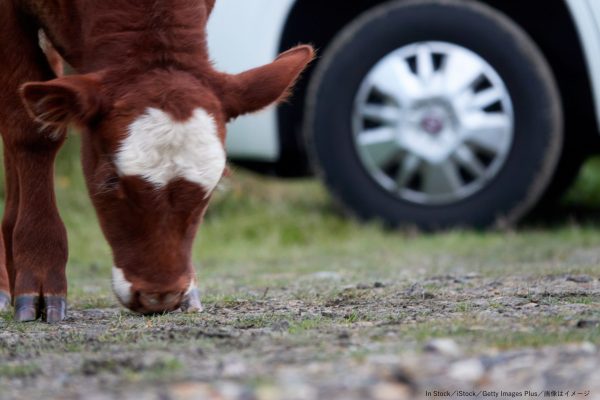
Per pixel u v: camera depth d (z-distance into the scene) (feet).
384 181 59.21
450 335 24.41
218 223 64.03
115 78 28.32
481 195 58.29
